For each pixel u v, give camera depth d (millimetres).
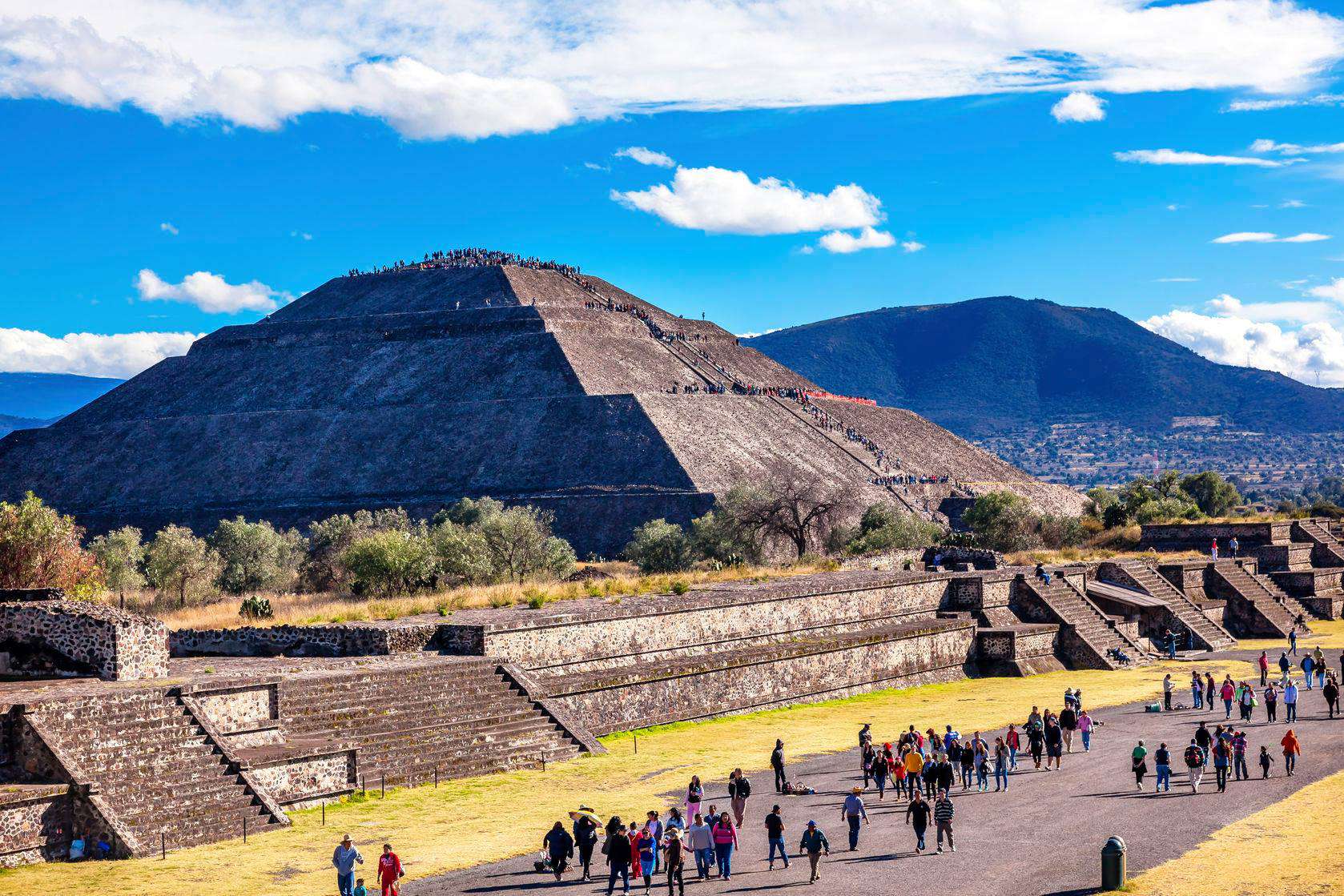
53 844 37625
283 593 100062
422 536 104625
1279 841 39000
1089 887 34844
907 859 38094
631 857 35094
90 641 46812
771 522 132625
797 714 65188
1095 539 137375
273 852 38344
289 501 191875
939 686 76250
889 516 144000
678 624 66500
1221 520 129750
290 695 48312
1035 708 52344
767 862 38469
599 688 58250
